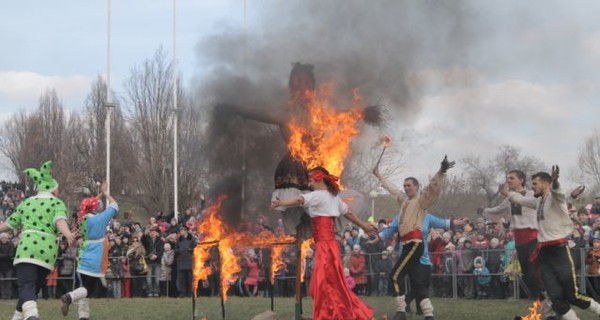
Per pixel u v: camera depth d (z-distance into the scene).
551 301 8.47
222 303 10.68
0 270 16.50
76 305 13.31
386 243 16.05
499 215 10.20
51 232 8.45
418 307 10.98
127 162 46.19
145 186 40.44
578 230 14.01
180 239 16.52
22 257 8.27
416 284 9.52
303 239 8.98
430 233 15.71
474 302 13.28
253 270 16.50
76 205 47.34
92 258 9.73
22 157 57.97
